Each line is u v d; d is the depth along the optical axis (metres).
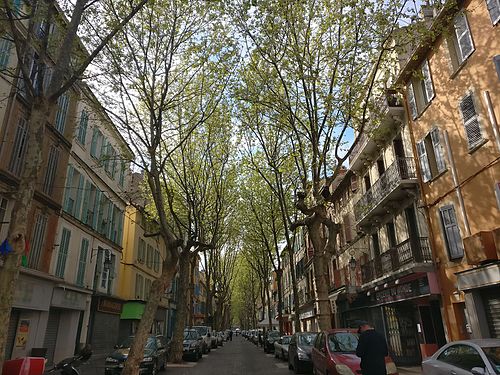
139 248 32.62
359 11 12.23
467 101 13.59
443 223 15.07
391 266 18.75
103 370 15.66
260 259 51.31
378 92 19.30
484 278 12.24
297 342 16.72
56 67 9.01
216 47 13.62
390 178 18.25
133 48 13.16
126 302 29.61
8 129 14.60
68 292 19.80
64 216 19.66
